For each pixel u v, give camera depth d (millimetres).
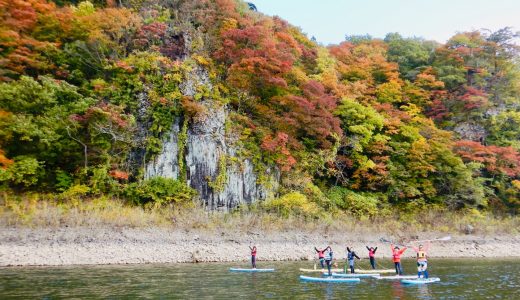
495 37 60844
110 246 26906
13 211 27562
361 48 61375
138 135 34750
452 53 58406
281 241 32750
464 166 45156
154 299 15805
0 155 29344
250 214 35594
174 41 39375
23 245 24812
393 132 45312
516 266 29250
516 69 60562
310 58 50312
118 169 33469
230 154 36875
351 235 36469
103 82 35094
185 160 35219
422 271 22656
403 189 43969
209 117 36500
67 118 32312
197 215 33062
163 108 35406
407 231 39906
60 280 19359
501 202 49250
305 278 21859
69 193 30953
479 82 57250
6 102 31266
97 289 17406
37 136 31688
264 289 18688
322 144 42031
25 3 33906
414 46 64250
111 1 42438
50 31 37000
